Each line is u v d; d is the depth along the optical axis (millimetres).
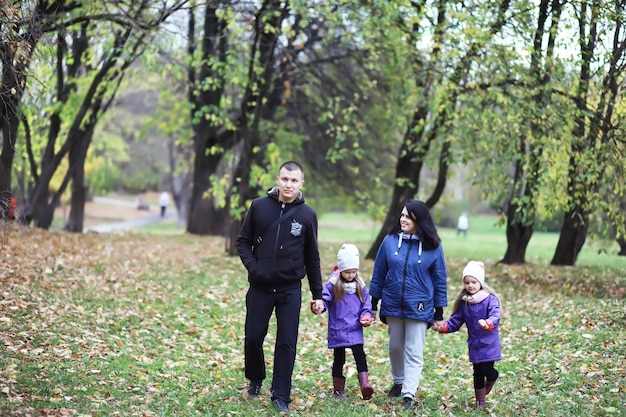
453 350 9898
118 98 34188
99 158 40781
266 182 16938
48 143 20797
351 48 22078
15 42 7391
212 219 28828
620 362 8148
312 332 10961
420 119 17141
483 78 14672
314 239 6926
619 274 15883
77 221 24766
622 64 12727
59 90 19781
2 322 8406
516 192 14992
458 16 13250
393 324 7141
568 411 6621
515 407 6891
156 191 69500
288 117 29297
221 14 16141
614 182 13148
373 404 6898
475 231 49000
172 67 17859
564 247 18109
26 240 15922
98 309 10242
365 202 31547
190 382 7465
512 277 15969
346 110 20531
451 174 18359
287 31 16500
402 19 15438
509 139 14383
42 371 6887
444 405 7043
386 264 7148
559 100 13703
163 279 14008
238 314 11711
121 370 7477
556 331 10109
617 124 12891
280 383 6711
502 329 10938
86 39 18844
